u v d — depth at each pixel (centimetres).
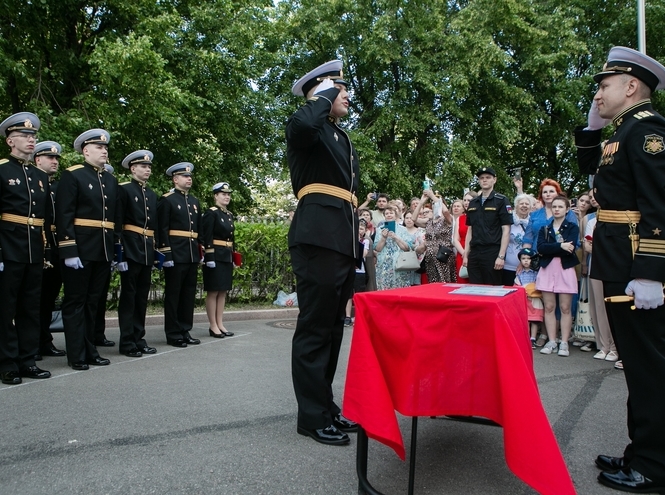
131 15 1237
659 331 255
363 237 800
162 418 347
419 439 318
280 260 988
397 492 246
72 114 1084
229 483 254
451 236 717
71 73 1238
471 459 287
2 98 1196
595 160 312
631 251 261
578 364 529
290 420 346
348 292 343
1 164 460
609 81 276
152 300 902
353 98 1891
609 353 552
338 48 1742
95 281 516
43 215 479
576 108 1788
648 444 255
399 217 830
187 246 617
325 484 254
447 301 231
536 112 1697
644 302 248
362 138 1587
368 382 239
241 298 964
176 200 623
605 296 274
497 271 600
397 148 1709
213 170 1377
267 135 1557
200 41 1344
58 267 565
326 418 316
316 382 317
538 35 1611
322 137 316
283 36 1681
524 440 210
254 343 630
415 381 233
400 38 1639
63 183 496
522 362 217
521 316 258
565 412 370
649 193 250
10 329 441
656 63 266
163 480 257
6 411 361
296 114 300
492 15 1600
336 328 344
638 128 260
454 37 1582
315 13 1683
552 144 1880
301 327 324
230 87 1380
